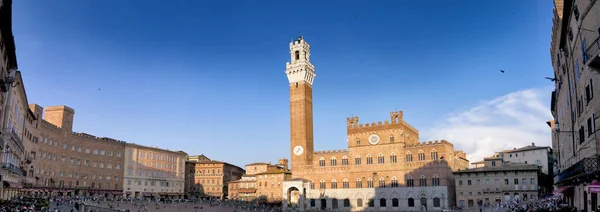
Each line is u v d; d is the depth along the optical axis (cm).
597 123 4300
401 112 15838
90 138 17150
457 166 16162
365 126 16475
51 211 8400
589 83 4512
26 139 12194
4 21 5741
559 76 6744
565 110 6334
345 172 16488
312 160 17638
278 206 17538
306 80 18212
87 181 16738
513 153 16862
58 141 15475
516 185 13225
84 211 10794
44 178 14475
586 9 4406
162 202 16150
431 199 14588
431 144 14988
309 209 16562
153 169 19825
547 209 6128
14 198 9938
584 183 4925
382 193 15612
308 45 18862
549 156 16450
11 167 8638
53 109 16000
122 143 18588
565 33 5591
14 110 9194
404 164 15388
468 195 13900
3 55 6506
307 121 17862
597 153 4303
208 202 17588
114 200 15000
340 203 16312
